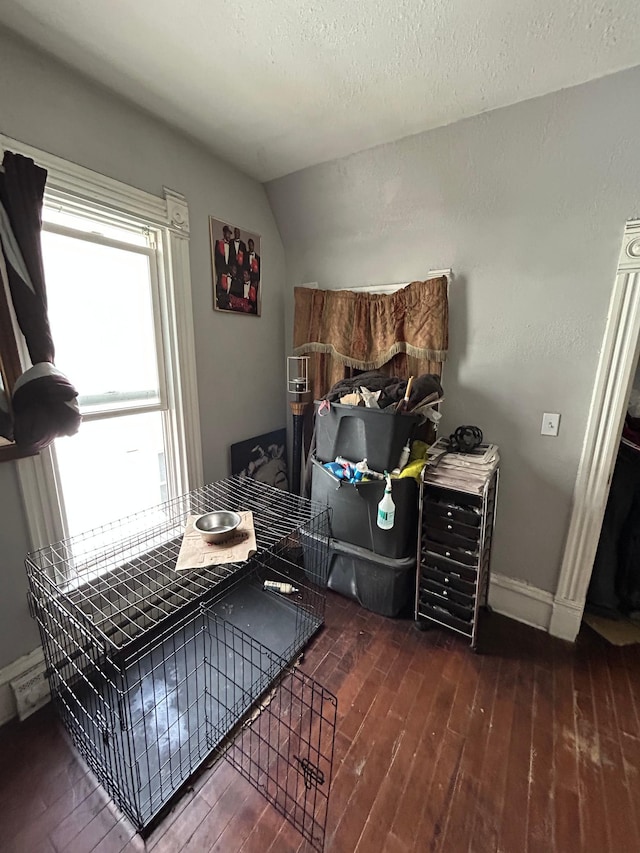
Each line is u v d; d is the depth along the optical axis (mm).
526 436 1863
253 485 2336
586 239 1587
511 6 1059
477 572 1665
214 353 2107
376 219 2100
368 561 1890
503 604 2029
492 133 1583
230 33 1177
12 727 1374
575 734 1373
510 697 1519
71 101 1355
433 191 1857
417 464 1767
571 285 1650
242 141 1817
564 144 1493
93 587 1404
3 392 1259
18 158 1207
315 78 1378
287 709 1450
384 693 1525
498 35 1165
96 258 1580
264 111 1580
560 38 1169
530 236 1705
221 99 1504
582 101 1383
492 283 1833
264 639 1775
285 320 2604
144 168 1618
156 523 1909
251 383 2383
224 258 2078
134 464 1846
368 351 2236
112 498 1771
